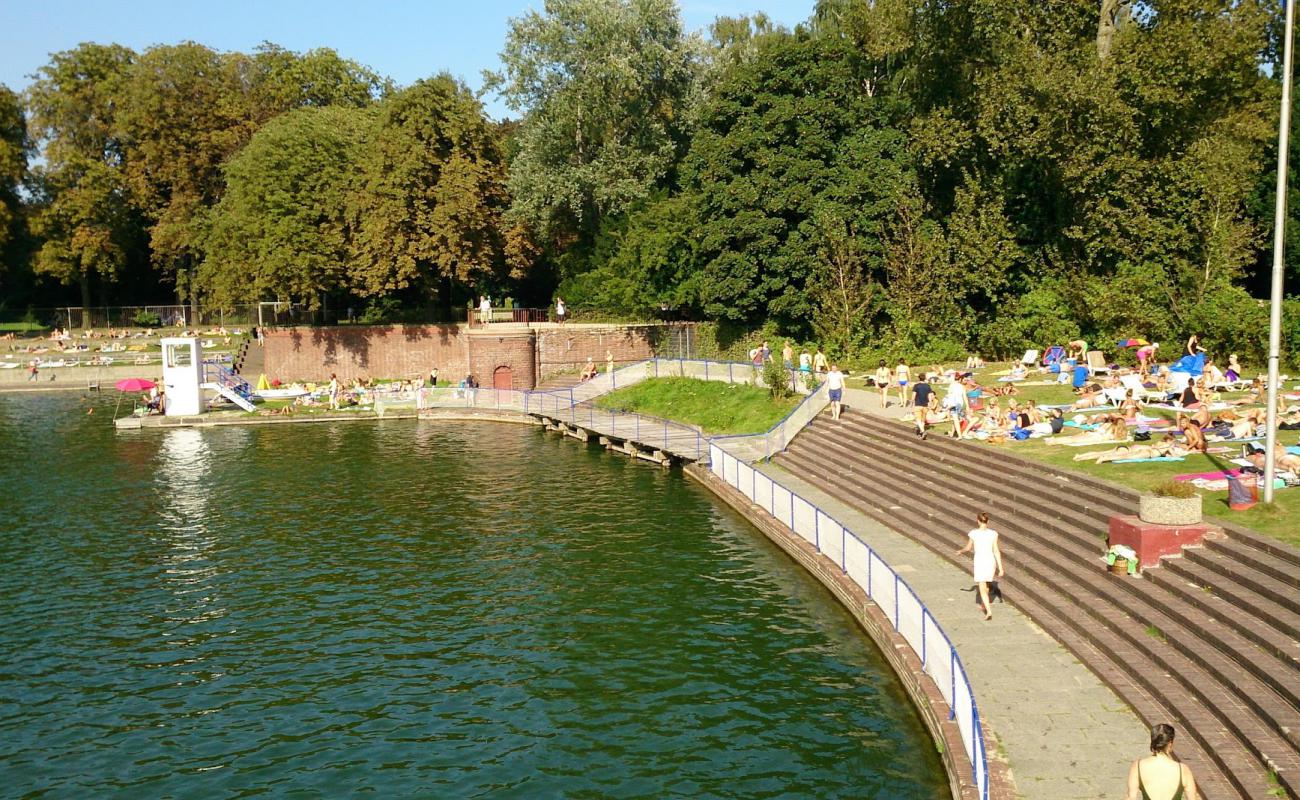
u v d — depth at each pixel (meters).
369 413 63.16
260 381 70.69
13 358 89.12
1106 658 17.59
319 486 41.47
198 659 22.83
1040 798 13.42
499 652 22.81
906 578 23.31
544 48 71.38
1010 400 32.84
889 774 16.42
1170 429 29.47
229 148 91.38
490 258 74.38
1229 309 42.75
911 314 55.25
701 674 21.00
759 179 59.53
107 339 95.88
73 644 23.83
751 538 31.75
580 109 70.75
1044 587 21.17
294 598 26.97
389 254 70.62
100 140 97.56
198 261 96.75
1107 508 22.91
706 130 64.94
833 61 61.62
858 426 38.72
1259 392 32.69
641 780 16.86
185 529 34.44
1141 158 50.47
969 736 14.61
